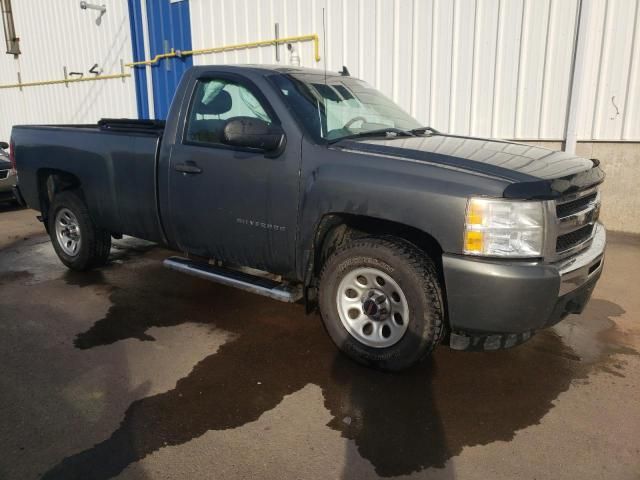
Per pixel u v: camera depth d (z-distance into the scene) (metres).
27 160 5.49
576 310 3.35
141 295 4.80
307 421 2.92
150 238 4.61
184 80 4.21
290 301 3.65
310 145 3.47
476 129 7.62
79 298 4.73
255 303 4.61
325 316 3.55
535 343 3.87
